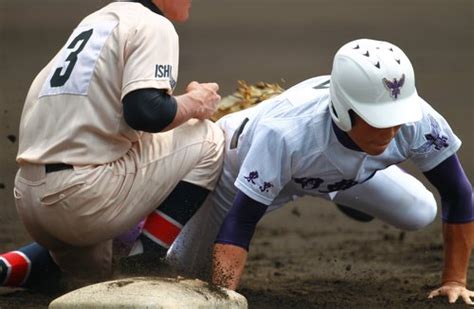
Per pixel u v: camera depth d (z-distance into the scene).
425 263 28.17
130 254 21.39
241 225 20.41
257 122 21.20
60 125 20.27
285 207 36.53
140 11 20.47
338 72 19.72
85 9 74.25
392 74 19.53
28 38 64.81
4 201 34.12
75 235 20.72
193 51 63.94
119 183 20.31
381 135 19.70
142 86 19.72
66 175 20.12
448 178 21.62
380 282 25.53
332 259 28.95
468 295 22.00
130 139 20.42
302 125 20.27
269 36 68.88
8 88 49.44
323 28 71.62
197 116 20.91
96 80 20.08
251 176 20.22
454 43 66.50
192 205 21.38
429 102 52.44
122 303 18.19
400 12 76.81
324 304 22.58
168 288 18.83
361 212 26.03
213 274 20.27
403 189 23.70
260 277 26.44
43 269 22.70
